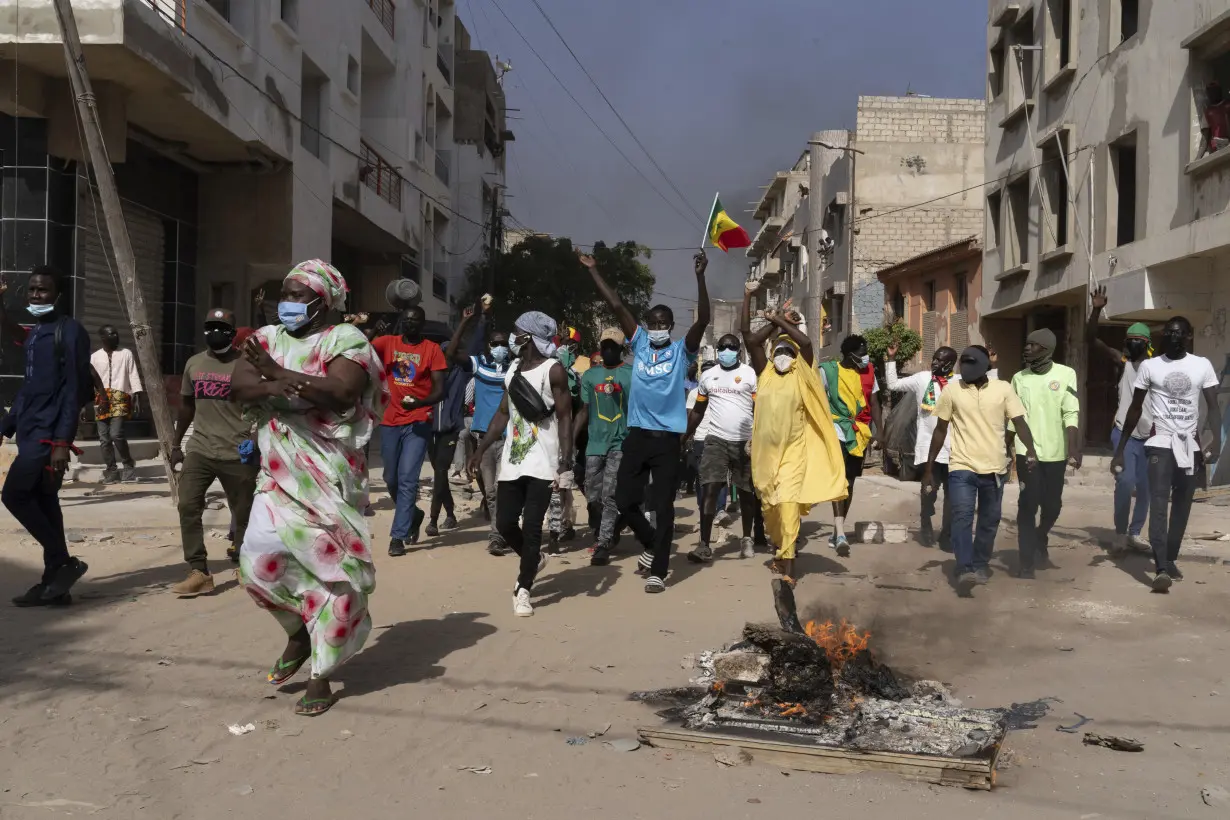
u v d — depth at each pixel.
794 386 7.71
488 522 11.25
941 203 39.47
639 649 6.07
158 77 15.20
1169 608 7.30
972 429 8.01
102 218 16.95
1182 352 8.12
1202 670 5.68
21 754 4.22
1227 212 15.51
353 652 4.95
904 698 5.05
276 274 21.05
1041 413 8.95
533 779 4.07
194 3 16.44
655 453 7.94
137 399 16.34
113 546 9.34
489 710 4.91
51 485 6.79
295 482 4.79
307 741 4.45
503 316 44.81
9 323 6.91
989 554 8.15
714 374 9.24
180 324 19.92
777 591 5.86
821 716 4.68
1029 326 25.20
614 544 9.37
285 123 20.41
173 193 19.61
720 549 9.94
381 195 29.23
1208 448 8.34
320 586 4.85
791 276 54.72
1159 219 17.59
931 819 3.72
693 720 4.70
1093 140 20.20
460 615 6.92
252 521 4.82
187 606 6.93
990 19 25.88
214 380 7.27
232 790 3.90
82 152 15.39
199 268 20.56
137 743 4.37
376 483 15.61
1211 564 9.14
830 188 44.06
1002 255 24.89
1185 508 8.05
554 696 5.14
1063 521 11.99
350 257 32.09
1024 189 24.23
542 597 7.54
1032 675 5.57
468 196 46.12
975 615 7.04
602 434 9.07
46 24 13.73
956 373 10.28
